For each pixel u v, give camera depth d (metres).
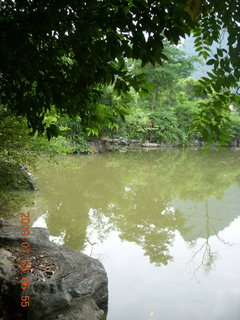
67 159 13.73
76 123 14.46
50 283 2.74
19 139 4.19
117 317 3.07
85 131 2.31
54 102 1.63
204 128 1.71
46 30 1.34
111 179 10.55
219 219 6.95
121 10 1.29
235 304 3.38
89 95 1.76
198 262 4.58
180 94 24.55
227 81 1.65
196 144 25.33
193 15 1.48
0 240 3.50
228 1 1.49
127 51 1.40
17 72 1.47
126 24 1.29
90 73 1.51
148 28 1.28
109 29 1.44
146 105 24.09
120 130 19.61
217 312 3.21
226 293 3.65
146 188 9.57
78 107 1.83
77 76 1.55
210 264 4.51
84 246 4.88
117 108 2.07
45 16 1.28
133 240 5.36
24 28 1.31
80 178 10.31
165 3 1.24
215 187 10.20
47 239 3.74
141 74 1.54
